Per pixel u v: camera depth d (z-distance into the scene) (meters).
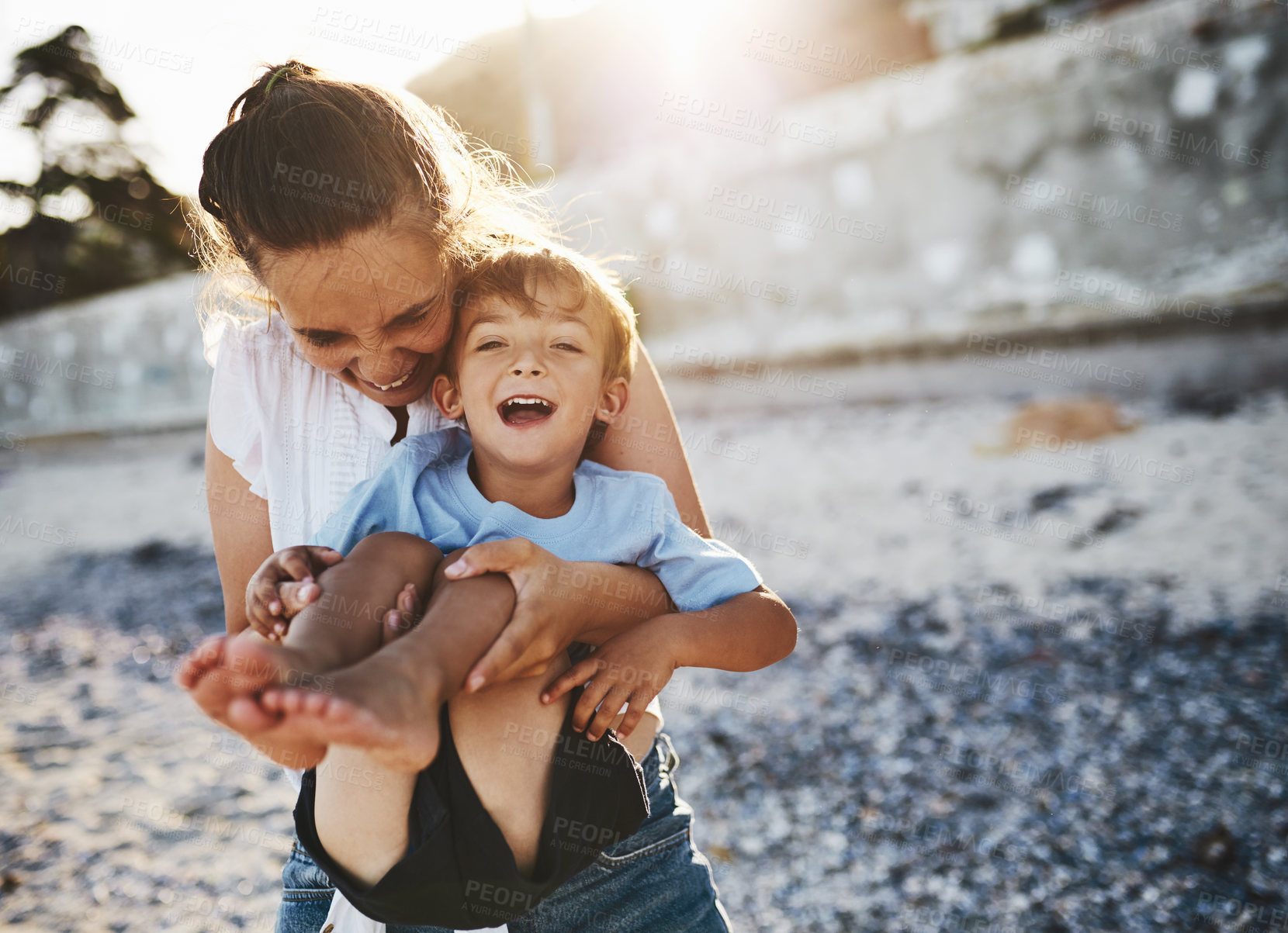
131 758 3.60
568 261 1.28
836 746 3.17
